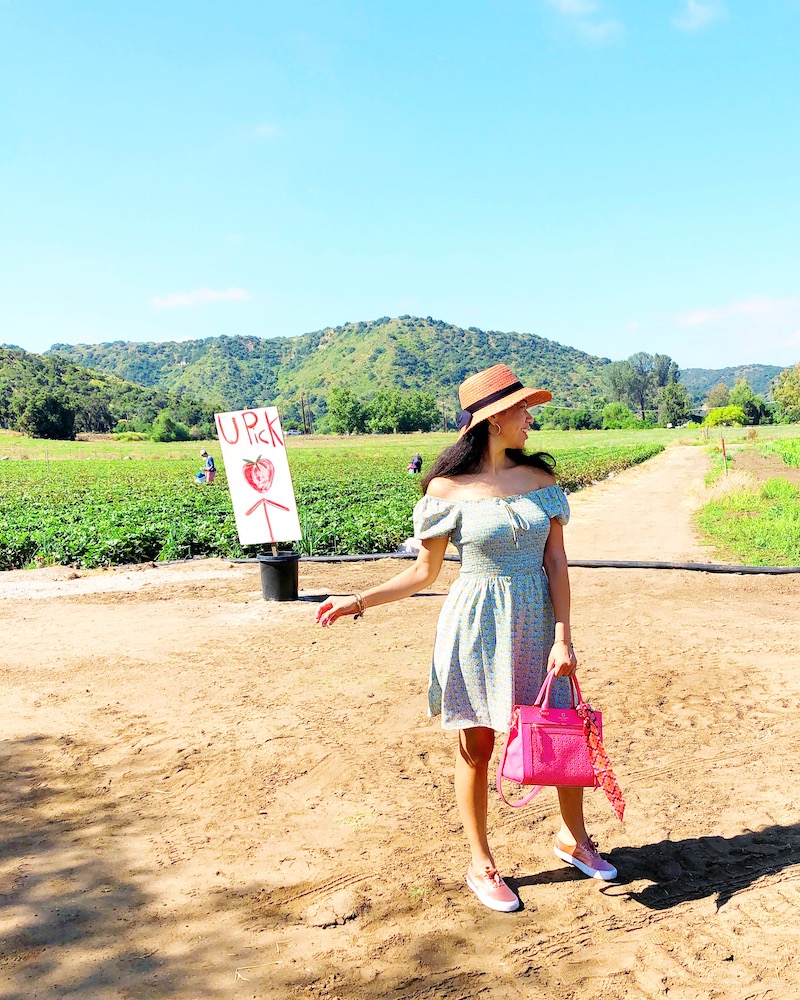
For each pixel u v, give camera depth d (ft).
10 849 12.54
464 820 11.08
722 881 11.25
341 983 9.20
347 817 13.44
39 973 9.45
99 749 16.70
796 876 11.28
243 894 11.14
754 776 14.67
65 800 14.34
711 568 36.94
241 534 31.99
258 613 29.43
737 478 77.10
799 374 472.85
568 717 10.30
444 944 9.89
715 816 13.19
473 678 10.71
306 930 10.26
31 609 31.32
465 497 10.90
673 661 22.25
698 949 9.72
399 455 234.38
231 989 9.11
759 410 536.42
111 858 12.21
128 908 10.84
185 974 9.39
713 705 18.56
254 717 18.24
